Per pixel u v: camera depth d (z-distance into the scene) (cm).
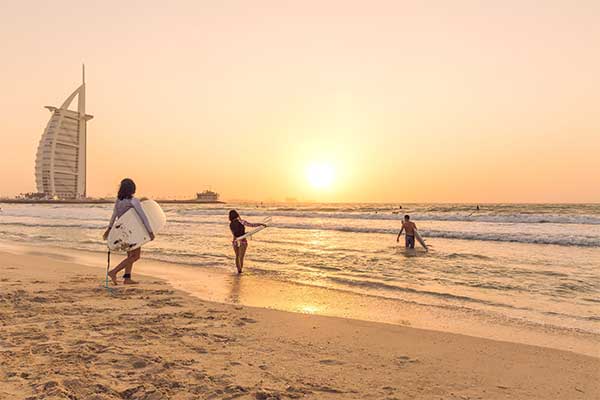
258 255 1370
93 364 370
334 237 2050
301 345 458
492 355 435
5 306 608
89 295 712
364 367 391
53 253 1421
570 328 553
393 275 991
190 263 1195
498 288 832
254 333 503
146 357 393
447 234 2044
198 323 543
